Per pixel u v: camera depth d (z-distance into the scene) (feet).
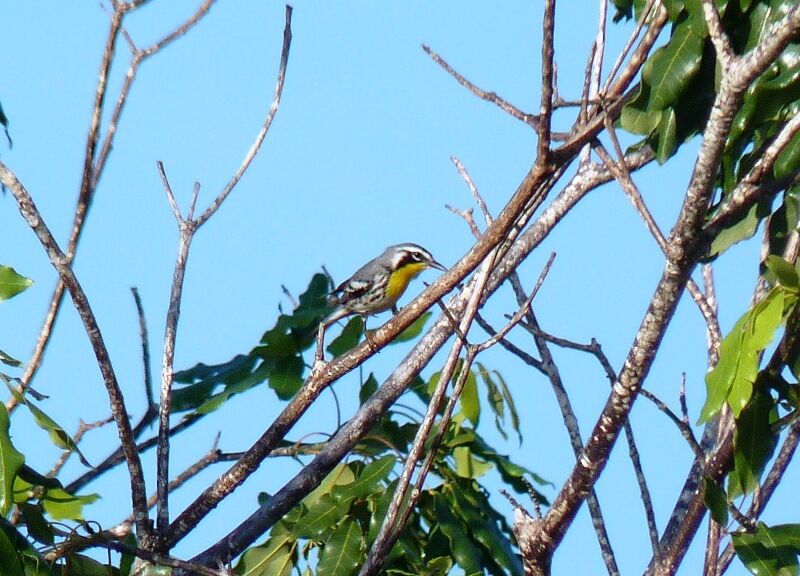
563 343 38.96
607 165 30.42
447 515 39.83
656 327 30.22
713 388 30.68
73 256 42.65
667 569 33.76
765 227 36.42
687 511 33.91
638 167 39.58
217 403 43.16
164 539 36.68
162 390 37.78
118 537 38.63
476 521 40.14
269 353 44.04
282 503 39.99
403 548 38.93
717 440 35.24
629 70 36.52
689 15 34.27
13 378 34.12
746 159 35.91
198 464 45.73
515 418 43.52
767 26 34.19
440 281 34.06
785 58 33.19
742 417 32.83
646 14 35.47
